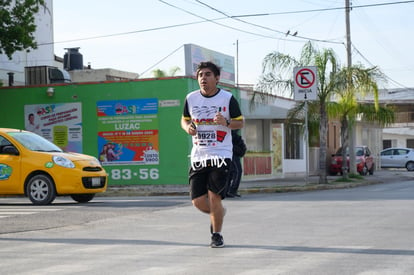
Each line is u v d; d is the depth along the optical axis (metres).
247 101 33.41
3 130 19.72
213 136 9.50
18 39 29.36
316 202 18.05
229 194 20.94
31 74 34.25
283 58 29.36
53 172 18.73
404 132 72.06
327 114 31.31
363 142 51.69
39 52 41.09
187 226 13.05
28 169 18.92
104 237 11.59
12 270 8.41
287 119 31.05
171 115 28.28
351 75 29.58
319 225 12.64
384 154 55.84
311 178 36.81
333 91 29.34
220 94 9.53
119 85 28.95
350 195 20.98
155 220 14.26
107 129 29.16
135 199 21.03
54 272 8.20
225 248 9.88
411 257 8.88
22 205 18.88
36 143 19.75
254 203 18.14
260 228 12.34
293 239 10.77
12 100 30.42
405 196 19.89
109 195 24.42
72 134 29.61
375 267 8.16
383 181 34.09
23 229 12.91
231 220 13.80
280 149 38.00
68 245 10.68
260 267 8.23
